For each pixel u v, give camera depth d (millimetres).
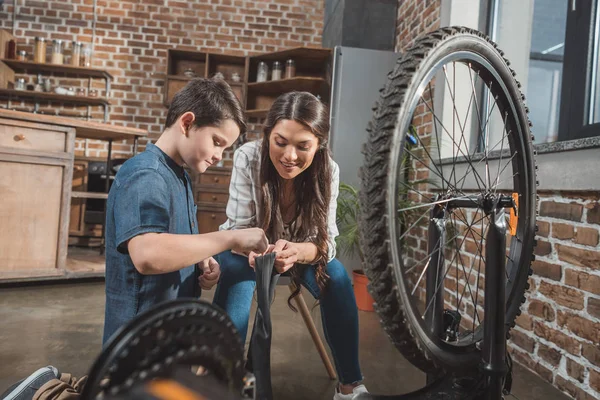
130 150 5012
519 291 1069
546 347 1818
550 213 1836
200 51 4723
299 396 1570
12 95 4805
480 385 891
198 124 1021
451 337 1037
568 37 2102
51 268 2816
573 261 1686
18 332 2107
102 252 3766
